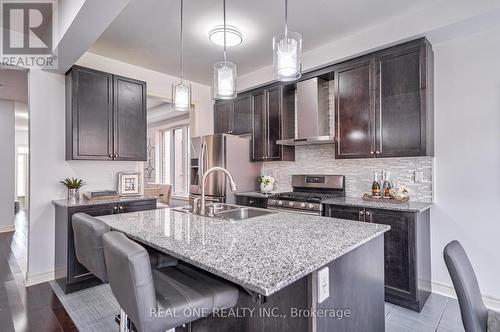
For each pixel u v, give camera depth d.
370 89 2.90
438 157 2.74
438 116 2.74
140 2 2.36
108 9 1.88
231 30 2.84
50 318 2.27
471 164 2.57
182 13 2.43
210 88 4.77
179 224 1.72
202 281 1.39
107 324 2.18
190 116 4.61
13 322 2.21
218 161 3.94
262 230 1.55
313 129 3.44
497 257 2.44
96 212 2.86
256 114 4.11
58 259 2.93
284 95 3.84
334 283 1.20
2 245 4.39
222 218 1.92
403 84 2.68
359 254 1.41
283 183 4.12
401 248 2.42
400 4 2.45
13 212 5.48
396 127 2.71
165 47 3.25
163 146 7.19
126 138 3.34
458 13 2.31
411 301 2.36
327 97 3.63
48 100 3.06
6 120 5.43
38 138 3.00
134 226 1.66
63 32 2.23
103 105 3.16
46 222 3.04
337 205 2.82
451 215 2.67
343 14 2.59
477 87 2.54
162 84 4.10
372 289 1.52
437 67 2.75
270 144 3.93
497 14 2.21
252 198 3.72
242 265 1.01
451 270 1.16
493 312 1.34
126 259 1.04
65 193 3.17
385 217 2.51
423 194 2.82
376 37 2.80
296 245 1.25
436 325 2.16
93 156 3.08
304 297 1.11
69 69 2.98
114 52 3.38
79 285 2.75
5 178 5.41
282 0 2.36
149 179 7.48
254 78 4.08
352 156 3.02
